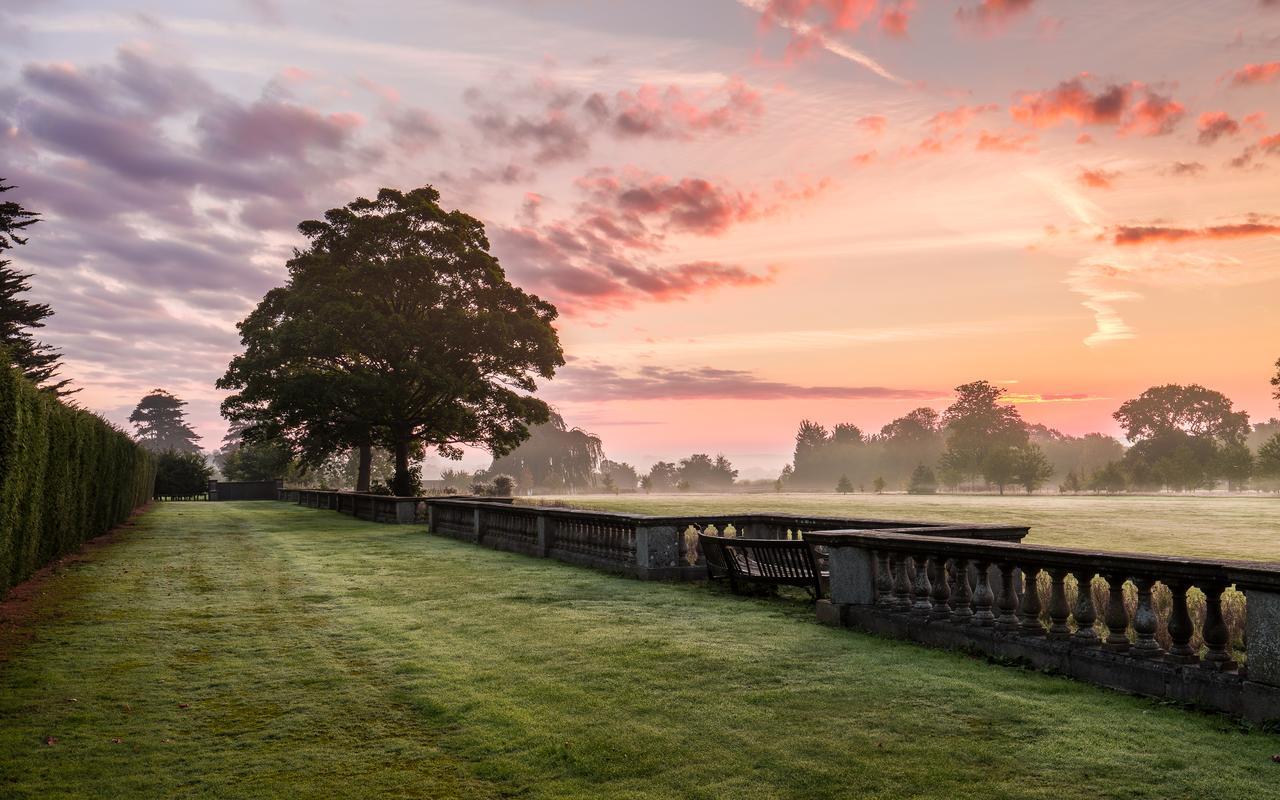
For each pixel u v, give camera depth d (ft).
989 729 18.30
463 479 524.11
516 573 50.62
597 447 572.92
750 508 146.92
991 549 25.55
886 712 19.72
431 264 151.02
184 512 142.00
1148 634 21.35
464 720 19.90
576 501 193.47
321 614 35.73
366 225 151.94
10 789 15.76
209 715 20.67
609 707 20.65
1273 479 320.09
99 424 81.66
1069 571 23.58
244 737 18.92
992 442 492.95
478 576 49.06
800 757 16.74
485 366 158.40
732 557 41.01
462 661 26.20
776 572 37.58
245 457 273.13
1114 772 15.49
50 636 30.96
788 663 25.03
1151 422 460.55
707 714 19.86
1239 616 28.35
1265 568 18.03
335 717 20.42
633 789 15.28
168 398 574.15
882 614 29.76
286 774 16.52
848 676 23.30
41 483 49.03
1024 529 38.65
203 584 46.01
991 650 25.49
